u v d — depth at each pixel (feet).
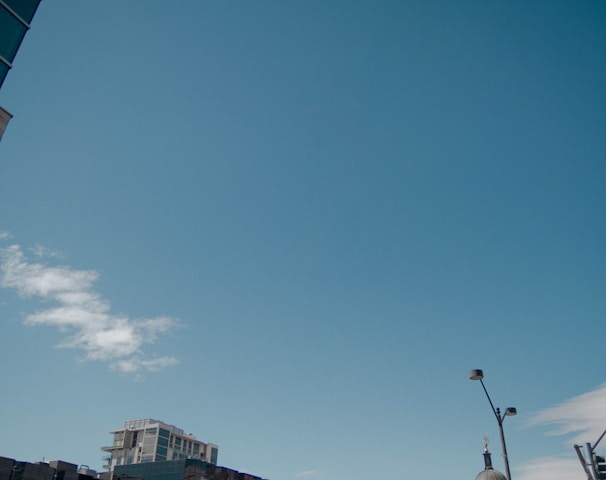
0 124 72.28
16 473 179.63
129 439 457.27
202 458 484.33
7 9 72.95
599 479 75.41
